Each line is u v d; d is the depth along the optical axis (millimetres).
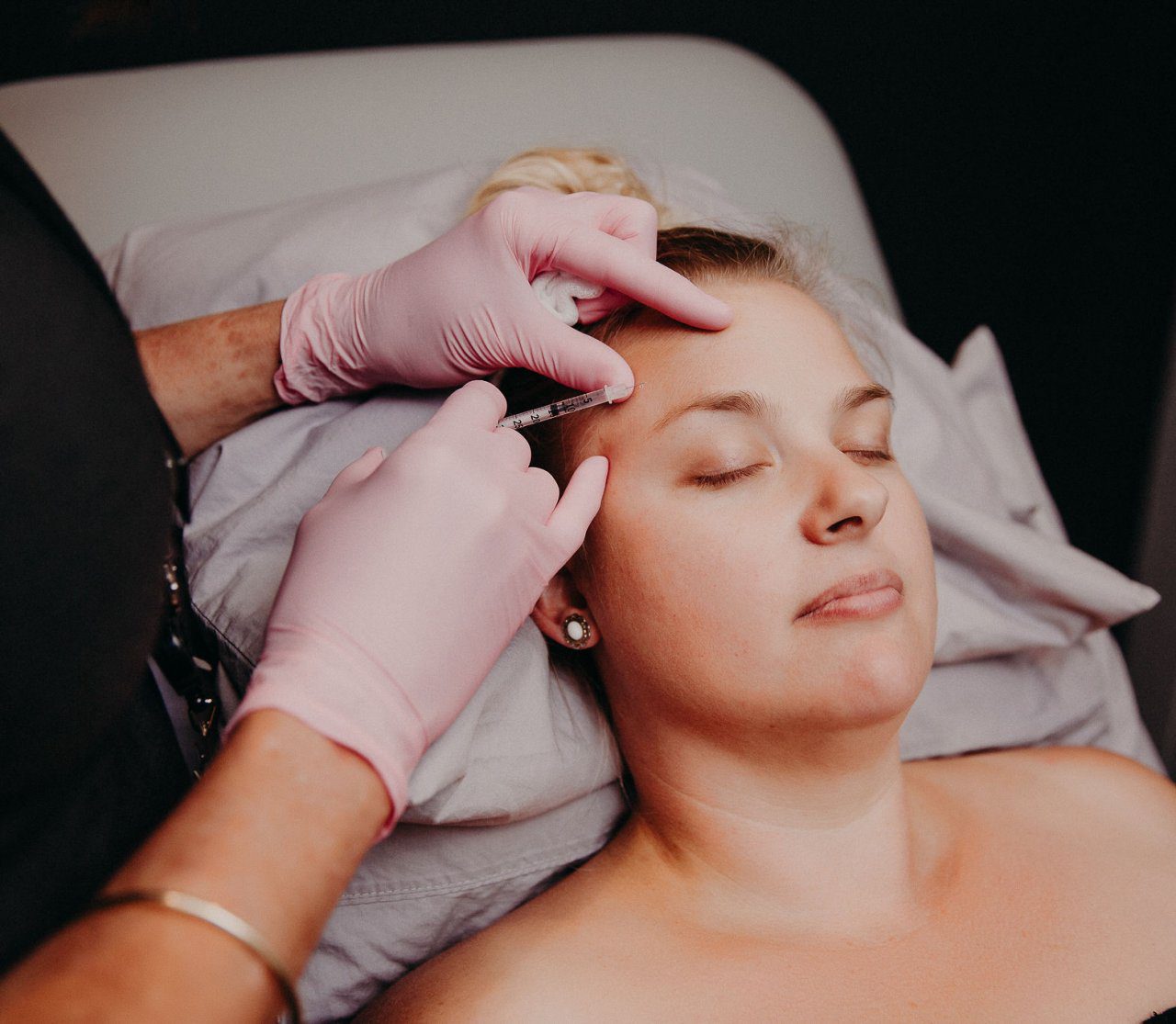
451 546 829
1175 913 1083
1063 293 2670
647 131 1763
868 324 1521
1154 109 2416
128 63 2123
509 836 1101
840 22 2736
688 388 960
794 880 1029
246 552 1082
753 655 913
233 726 735
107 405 654
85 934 581
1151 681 1707
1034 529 1634
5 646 581
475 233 1040
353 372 1150
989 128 2725
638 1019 942
